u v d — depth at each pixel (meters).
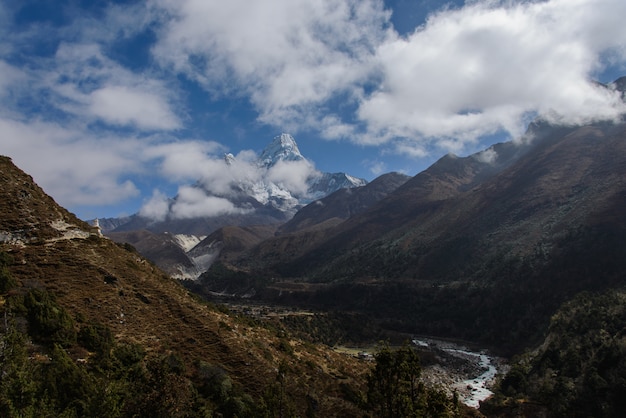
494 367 107.50
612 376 67.81
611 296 92.69
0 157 65.12
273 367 46.59
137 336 43.22
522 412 70.81
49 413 23.00
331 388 49.78
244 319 73.00
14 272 45.34
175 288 62.44
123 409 25.44
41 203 60.53
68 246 54.59
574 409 67.06
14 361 24.70
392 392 29.06
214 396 37.59
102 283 49.88
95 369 33.09
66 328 36.56
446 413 27.17
